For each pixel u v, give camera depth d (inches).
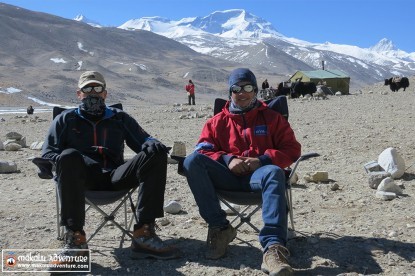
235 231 171.5
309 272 152.7
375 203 234.1
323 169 322.0
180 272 156.3
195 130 593.6
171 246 169.8
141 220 166.7
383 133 469.7
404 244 174.1
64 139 173.3
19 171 340.5
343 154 372.2
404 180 279.1
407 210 218.8
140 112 1011.9
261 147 174.1
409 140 416.5
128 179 166.2
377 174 264.7
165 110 1074.1
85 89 173.5
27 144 511.8
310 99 1250.6
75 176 156.3
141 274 155.5
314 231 192.2
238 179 167.6
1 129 706.2
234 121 177.2
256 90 177.2
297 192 261.9
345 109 805.2
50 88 6250.0
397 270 153.4
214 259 165.3
